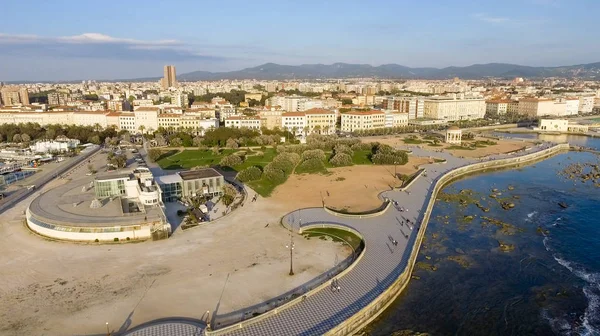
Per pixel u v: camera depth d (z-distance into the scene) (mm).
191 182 166375
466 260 115562
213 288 91500
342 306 83250
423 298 95375
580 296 97750
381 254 109250
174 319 79438
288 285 93125
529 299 96188
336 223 133875
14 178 197500
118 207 134750
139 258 107188
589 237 132750
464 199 173500
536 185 199250
